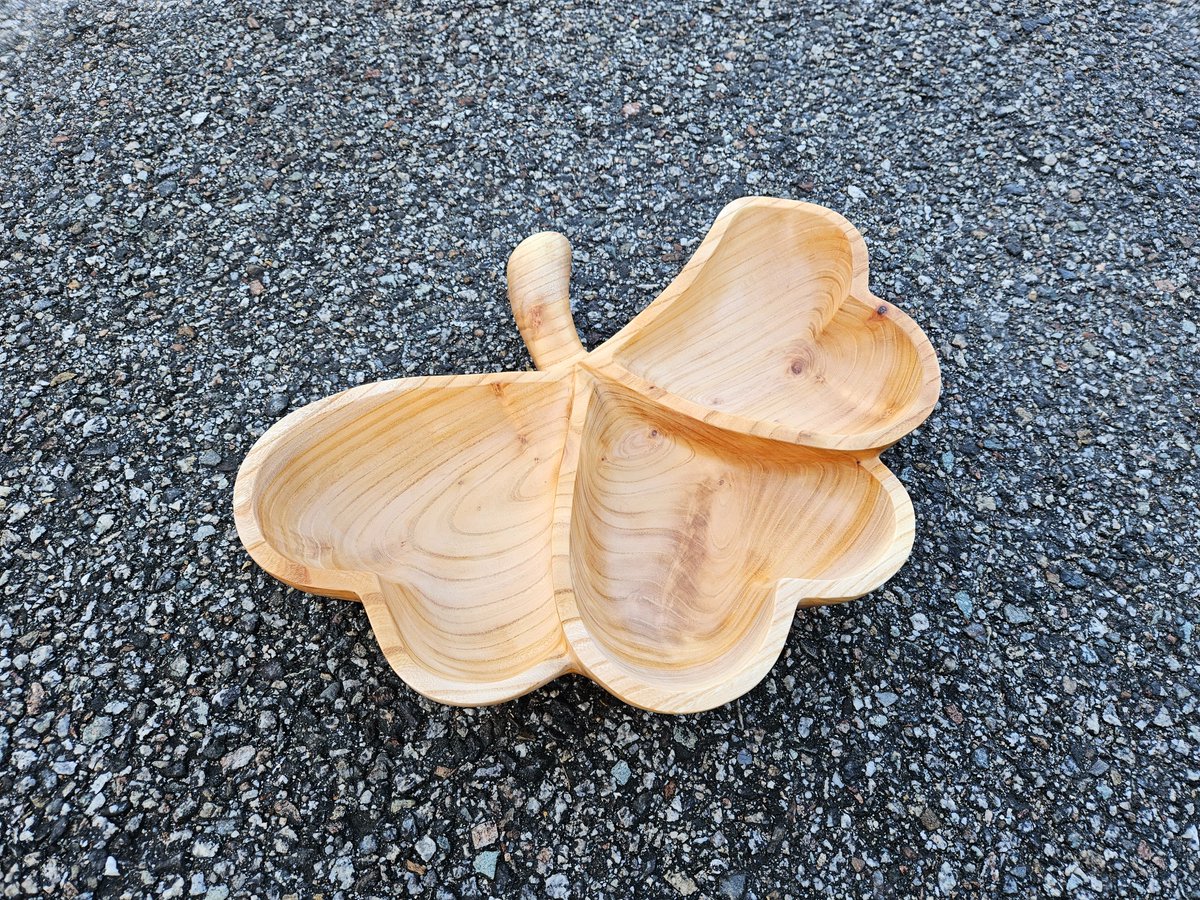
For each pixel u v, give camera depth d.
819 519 0.53
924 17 0.86
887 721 0.56
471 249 0.72
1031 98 0.81
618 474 0.54
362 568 0.49
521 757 0.54
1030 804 0.54
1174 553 0.61
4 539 0.59
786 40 0.85
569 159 0.77
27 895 0.50
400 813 0.52
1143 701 0.57
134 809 0.52
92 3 0.83
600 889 0.51
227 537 0.60
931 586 0.60
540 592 0.50
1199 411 0.67
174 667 0.56
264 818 0.52
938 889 0.51
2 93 0.77
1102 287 0.72
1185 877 0.52
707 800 0.53
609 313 0.70
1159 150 0.79
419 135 0.77
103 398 0.65
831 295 0.58
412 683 0.43
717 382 0.57
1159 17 0.87
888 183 0.77
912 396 0.52
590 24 0.85
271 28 0.82
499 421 0.53
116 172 0.74
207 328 0.68
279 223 0.72
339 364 0.67
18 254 0.70
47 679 0.55
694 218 0.75
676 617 0.51
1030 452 0.65
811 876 0.52
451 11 0.85
